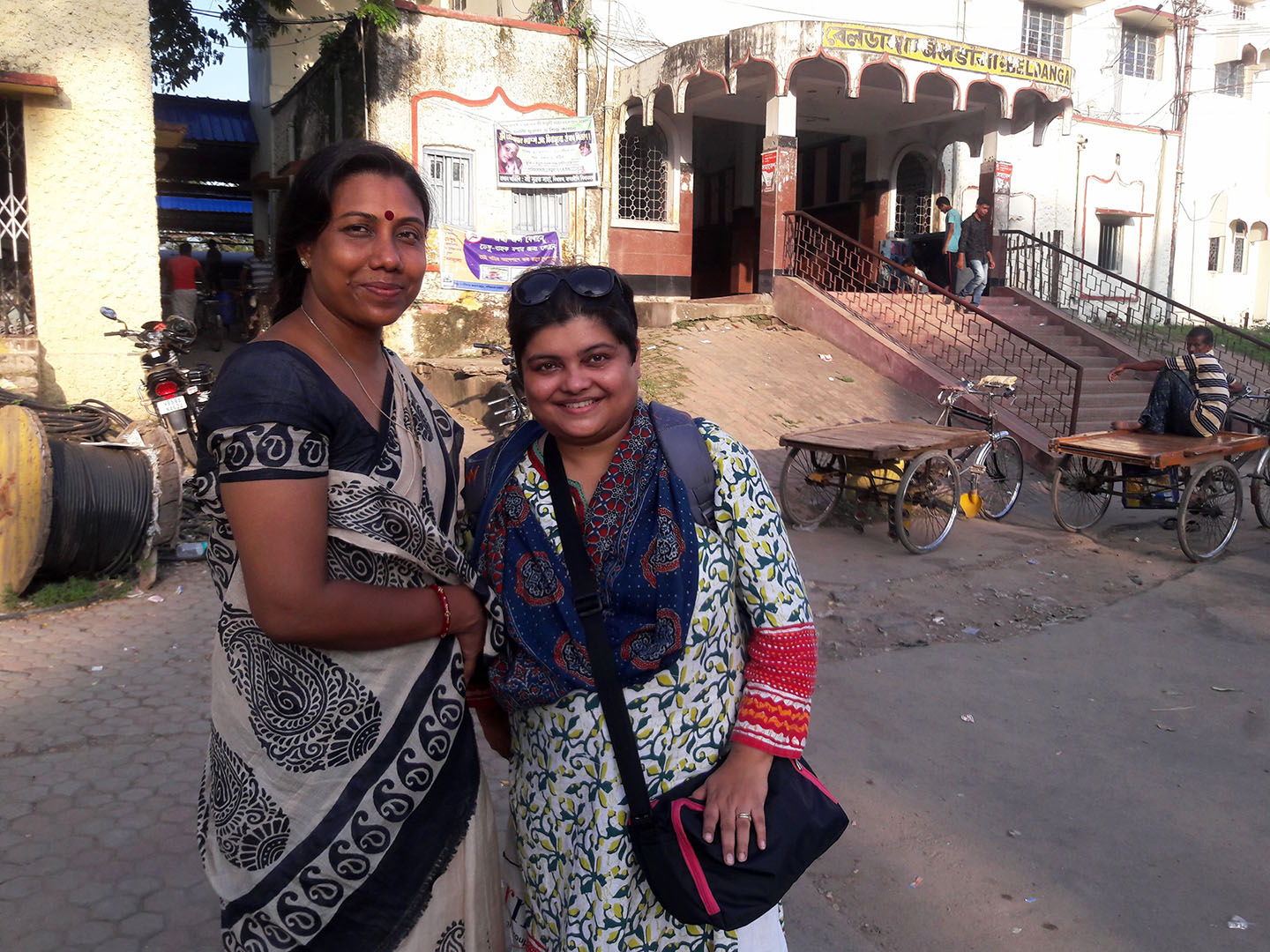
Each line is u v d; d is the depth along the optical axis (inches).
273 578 51.8
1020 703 162.1
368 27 410.0
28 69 291.1
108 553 199.6
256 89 615.5
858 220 622.8
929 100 532.1
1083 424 388.5
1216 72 824.3
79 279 304.5
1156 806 128.6
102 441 216.8
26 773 125.2
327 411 54.4
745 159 600.4
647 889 60.8
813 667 61.3
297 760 56.9
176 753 131.9
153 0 514.9
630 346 59.1
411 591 58.2
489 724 70.6
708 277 642.8
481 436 328.5
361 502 55.6
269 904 57.8
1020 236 652.7
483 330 446.3
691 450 59.9
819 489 280.5
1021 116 531.2
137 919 96.6
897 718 155.1
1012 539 270.5
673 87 468.1
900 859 115.0
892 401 393.4
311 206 56.4
